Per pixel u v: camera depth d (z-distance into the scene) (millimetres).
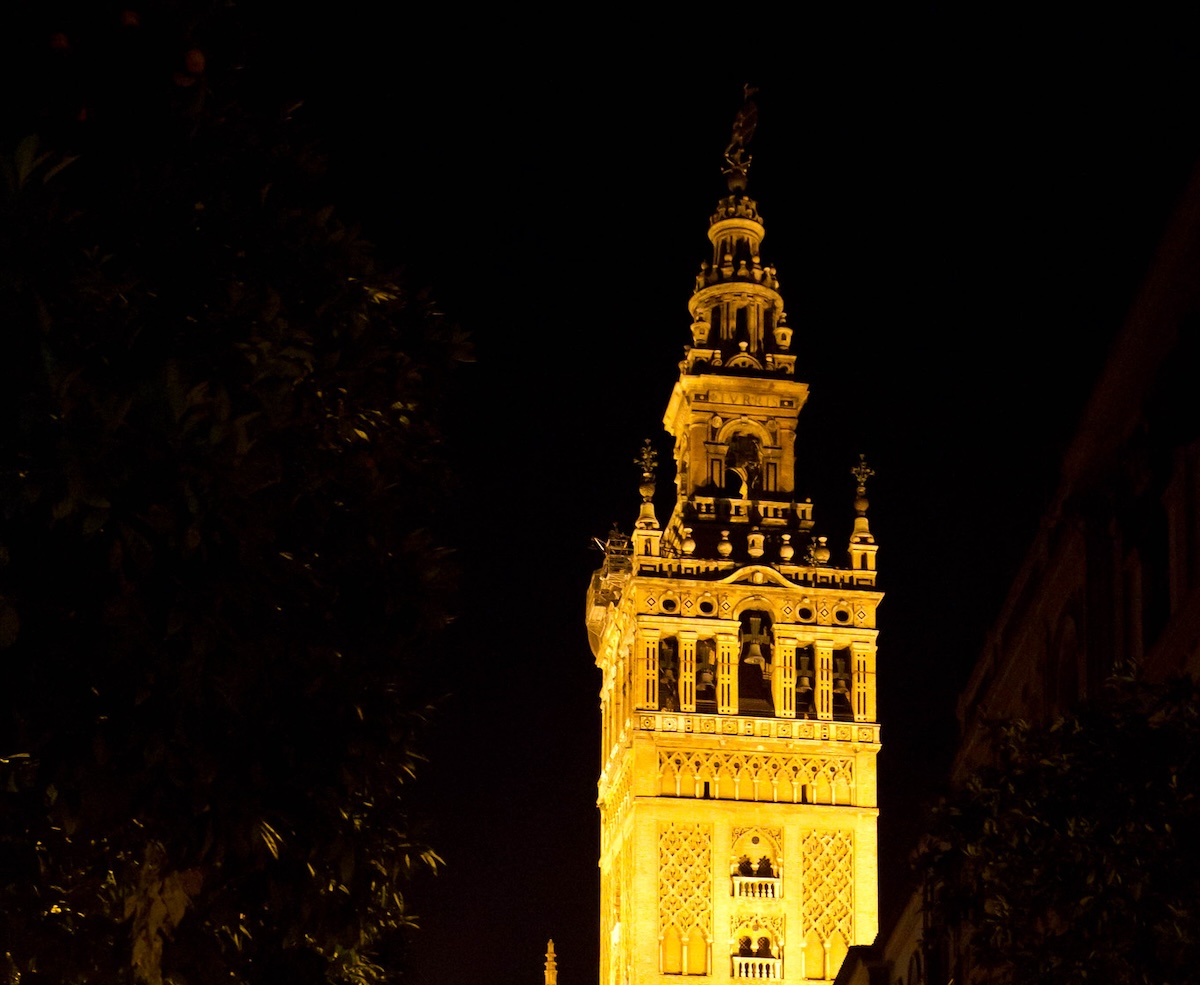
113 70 19562
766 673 95188
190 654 17312
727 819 92312
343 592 20797
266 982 20797
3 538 16719
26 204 17375
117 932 18578
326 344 21516
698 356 99750
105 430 16734
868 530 97188
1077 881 24406
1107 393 38312
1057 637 44000
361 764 19906
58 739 17172
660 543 96812
